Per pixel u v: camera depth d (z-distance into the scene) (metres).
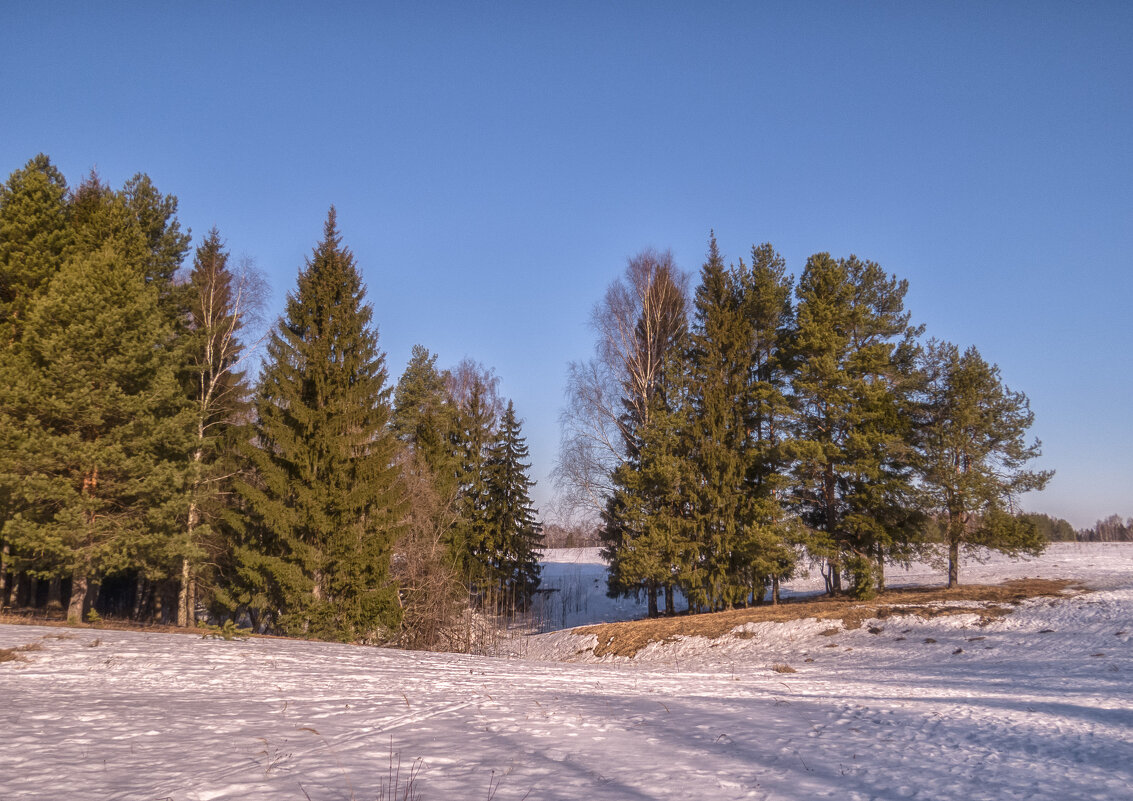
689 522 35.09
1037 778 7.82
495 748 8.92
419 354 60.19
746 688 16.70
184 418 24.56
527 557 48.97
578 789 6.98
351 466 28.28
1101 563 49.78
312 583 27.25
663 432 36.25
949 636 26.27
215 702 11.60
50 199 26.16
